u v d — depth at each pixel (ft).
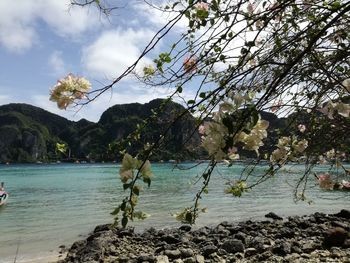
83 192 132.77
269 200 97.35
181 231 55.93
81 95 8.84
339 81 8.54
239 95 7.54
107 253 42.63
